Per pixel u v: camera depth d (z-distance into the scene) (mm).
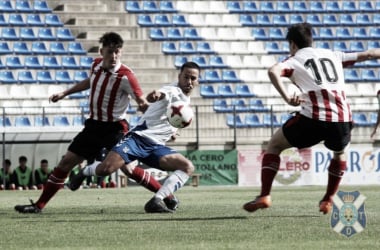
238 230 19297
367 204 30766
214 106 71000
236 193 45531
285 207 28719
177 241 17047
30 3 83562
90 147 25938
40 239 17734
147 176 27609
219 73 80938
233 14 87812
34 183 60250
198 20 86812
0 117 70125
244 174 65812
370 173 65562
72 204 32812
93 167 25766
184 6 87625
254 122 74000
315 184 64688
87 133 25938
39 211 26391
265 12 88688
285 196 39750
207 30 85875
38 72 77875
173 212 25828
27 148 65812
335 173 22578
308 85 21250
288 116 74938
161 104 25094
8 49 79375
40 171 60094
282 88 20750
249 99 78312
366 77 82812
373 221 21609
